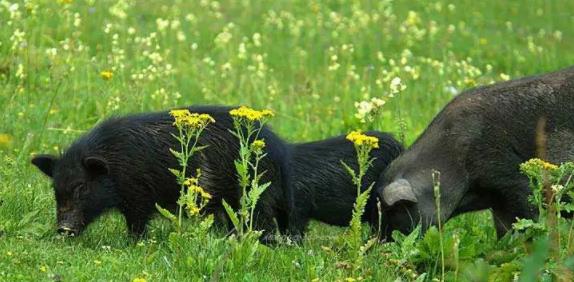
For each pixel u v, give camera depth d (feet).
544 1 113.50
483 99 43.27
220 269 35.32
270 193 42.73
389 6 98.02
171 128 42.73
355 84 74.54
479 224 47.73
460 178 42.50
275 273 37.45
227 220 43.42
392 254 38.17
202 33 87.61
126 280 35.06
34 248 37.45
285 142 46.62
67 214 41.37
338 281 35.68
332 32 91.25
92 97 60.44
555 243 36.06
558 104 43.06
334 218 47.24
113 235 42.11
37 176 47.96
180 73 72.18
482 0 111.65
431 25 92.53
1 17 67.87
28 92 60.80
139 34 80.84
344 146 47.39
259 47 85.92
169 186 42.52
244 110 36.81
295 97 71.10
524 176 42.73
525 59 94.02
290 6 101.40
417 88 75.46
